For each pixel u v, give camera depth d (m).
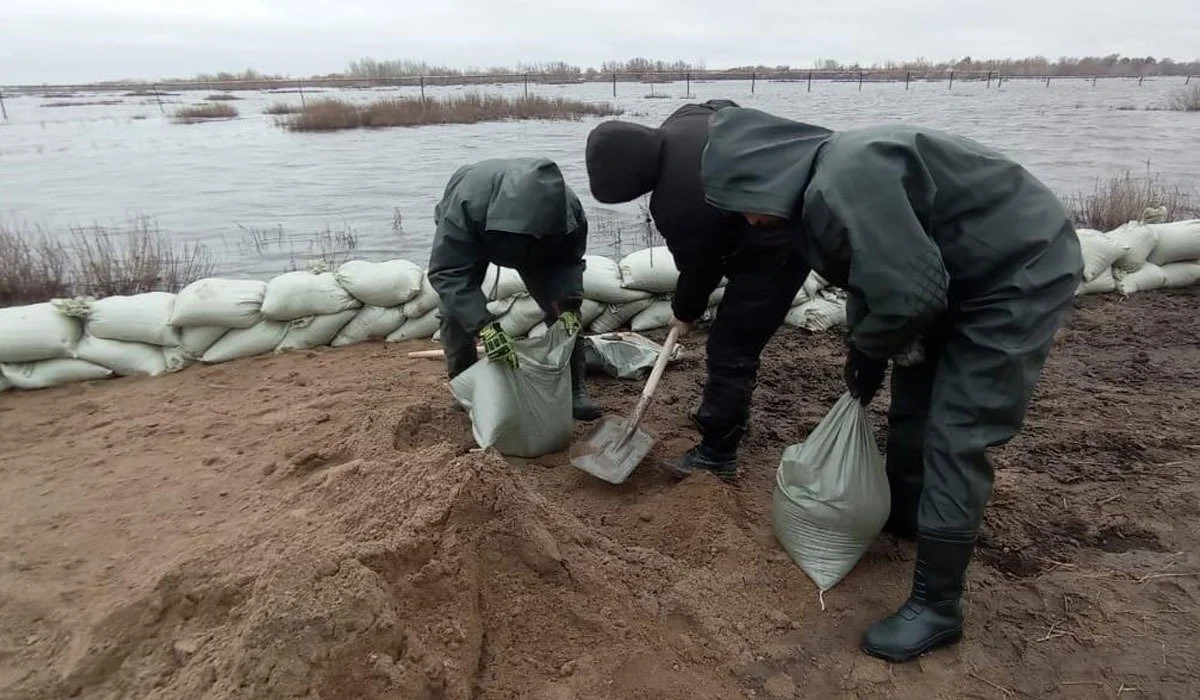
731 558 2.89
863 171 2.13
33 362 4.69
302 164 16.50
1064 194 11.30
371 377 4.77
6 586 2.83
